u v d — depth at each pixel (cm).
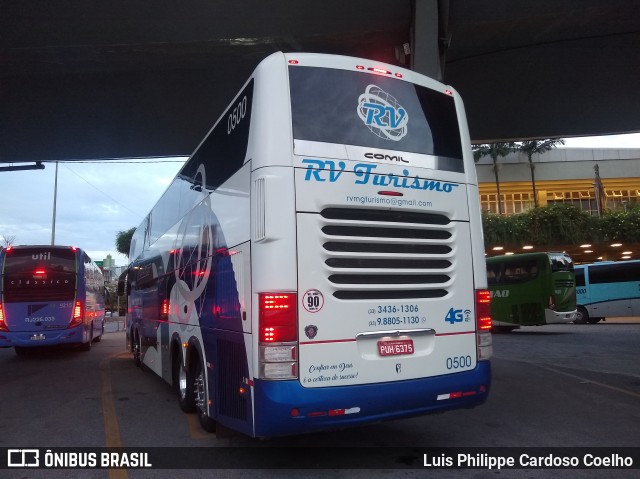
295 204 482
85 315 1609
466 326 560
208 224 647
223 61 1205
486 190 5366
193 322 701
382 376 499
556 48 1198
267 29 1062
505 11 1042
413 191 542
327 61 531
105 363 1418
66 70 1234
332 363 478
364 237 510
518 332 2242
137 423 724
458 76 1314
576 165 5309
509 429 665
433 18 996
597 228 3722
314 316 476
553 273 2136
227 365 546
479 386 558
